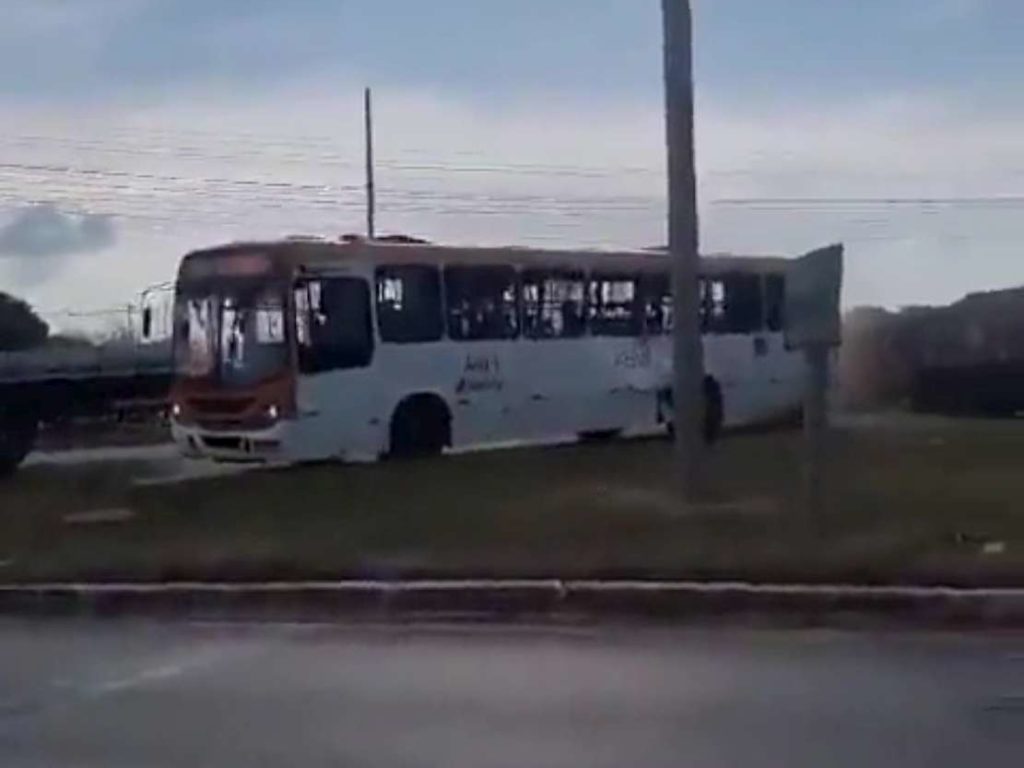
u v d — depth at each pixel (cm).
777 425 3178
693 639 1176
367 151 4991
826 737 875
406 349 2486
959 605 1213
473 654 1137
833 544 1423
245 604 1370
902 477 2030
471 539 1548
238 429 2331
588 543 1482
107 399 2786
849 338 3725
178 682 1070
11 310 4084
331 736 902
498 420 2633
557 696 990
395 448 2470
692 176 1747
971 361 3756
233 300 2358
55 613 1395
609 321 2833
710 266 3058
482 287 2620
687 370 1747
